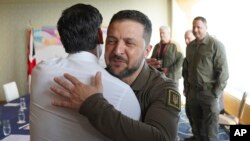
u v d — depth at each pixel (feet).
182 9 17.85
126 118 2.52
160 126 2.63
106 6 19.13
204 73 10.37
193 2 17.44
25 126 8.07
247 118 12.69
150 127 2.55
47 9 19.51
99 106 2.49
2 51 20.27
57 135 2.81
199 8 17.28
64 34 2.99
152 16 19.03
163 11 18.95
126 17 2.95
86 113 2.53
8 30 20.01
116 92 2.76
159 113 2.74
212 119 10.55
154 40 19.12
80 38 2.97
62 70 2.88
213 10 16.65
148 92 3.06
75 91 2.59
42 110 2.87
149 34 3.07
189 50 11.16
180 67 14.05
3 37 20.12
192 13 17.57
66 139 2.79
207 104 10.48
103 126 2.47
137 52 2.95
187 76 11.43
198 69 10.50
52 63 3.01
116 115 2.48
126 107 2.81
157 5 18.94
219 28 16.28
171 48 14.16
